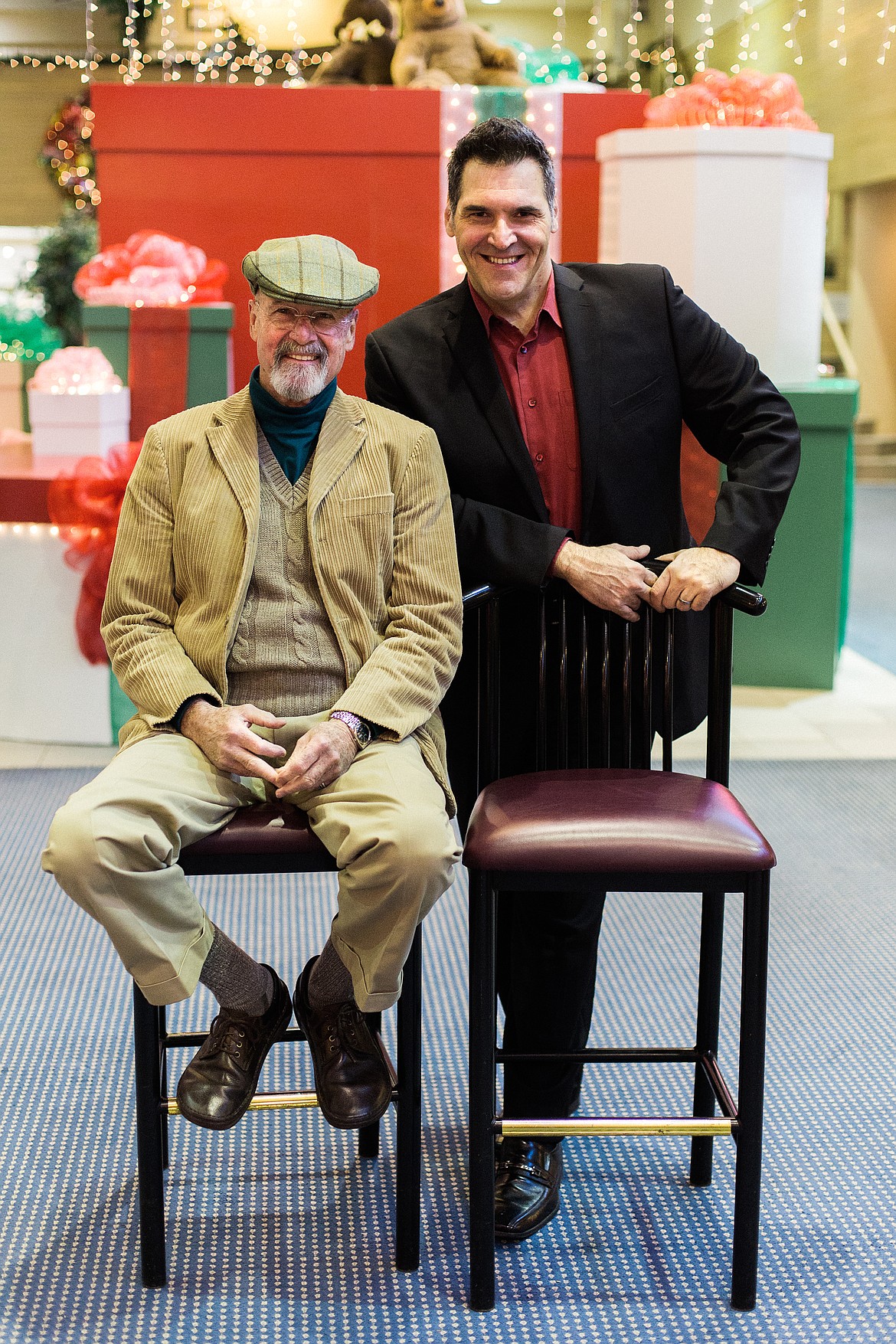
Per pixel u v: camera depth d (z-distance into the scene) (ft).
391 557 6.31
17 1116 7.50
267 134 15.83
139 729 6.24
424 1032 8.46
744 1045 5.83
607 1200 6.85
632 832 5.71
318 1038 6.25
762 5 33.14
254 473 6.14
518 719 7.00
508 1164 6.65
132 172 15.96
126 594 6.28
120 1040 8.35
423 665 6.14
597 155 15.38
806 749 14.11
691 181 14.08
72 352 14.71
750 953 5.77
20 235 37.11
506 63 16.67
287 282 5.81
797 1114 7.56
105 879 5.50
